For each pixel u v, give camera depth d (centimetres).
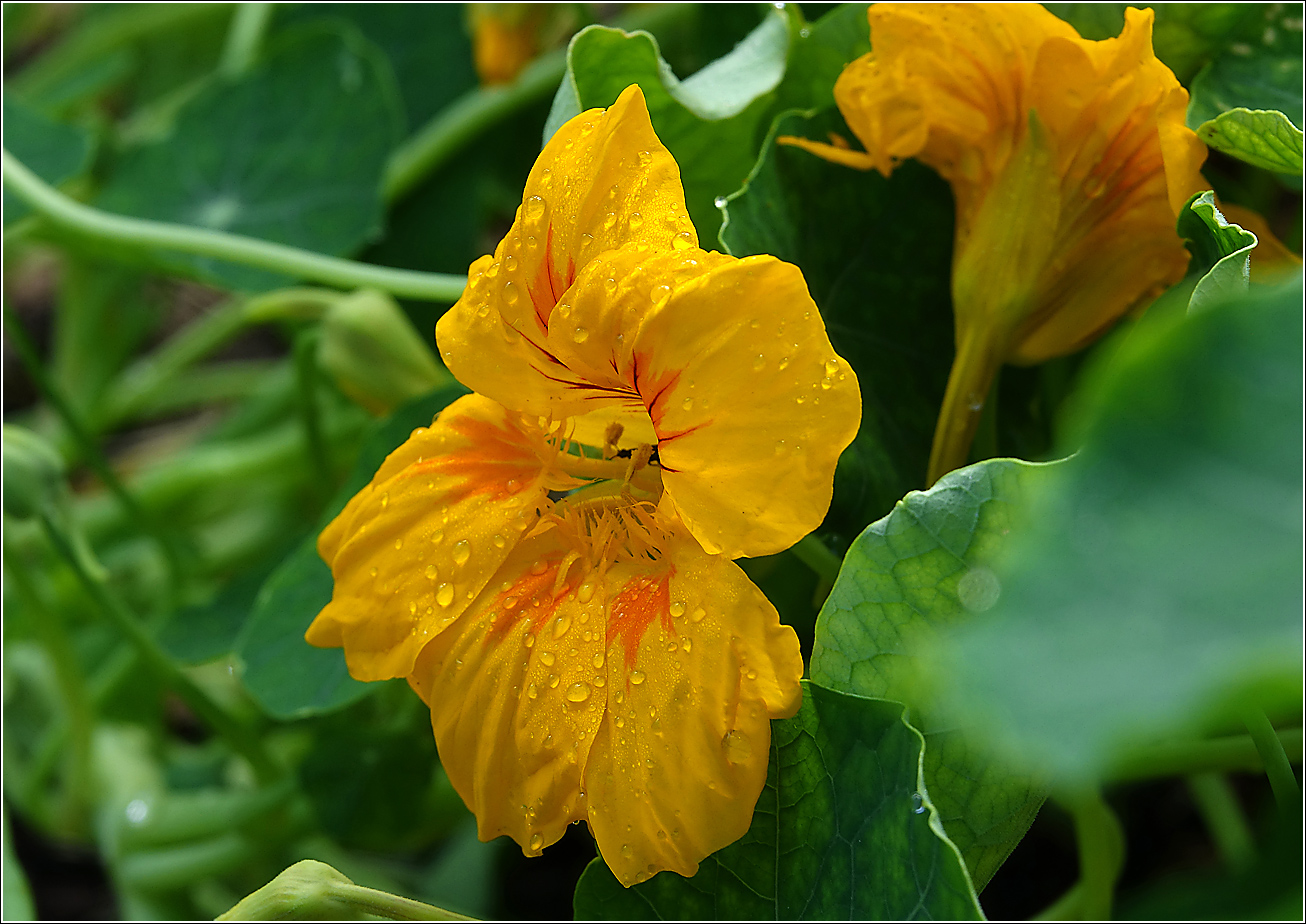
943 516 36
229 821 45
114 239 45
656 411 36
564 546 37
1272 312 31
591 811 36
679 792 35
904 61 39
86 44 70
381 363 45
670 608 36
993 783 36
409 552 37
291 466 56
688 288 35
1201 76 40
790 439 35
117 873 46
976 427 39
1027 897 45
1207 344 31
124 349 66
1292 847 34
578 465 38
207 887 47
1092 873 39
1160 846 46
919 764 35
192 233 45
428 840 45
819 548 39
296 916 36
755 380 35
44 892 48
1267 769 36
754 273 35
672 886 37
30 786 48
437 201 55
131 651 49
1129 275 39
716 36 46
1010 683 29
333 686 42
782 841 36
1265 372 31
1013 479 36
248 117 52
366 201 49
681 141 41
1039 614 30
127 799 47
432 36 58
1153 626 29
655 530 36
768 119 42
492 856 45
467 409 38
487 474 37
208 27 73
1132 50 38
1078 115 38
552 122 40
